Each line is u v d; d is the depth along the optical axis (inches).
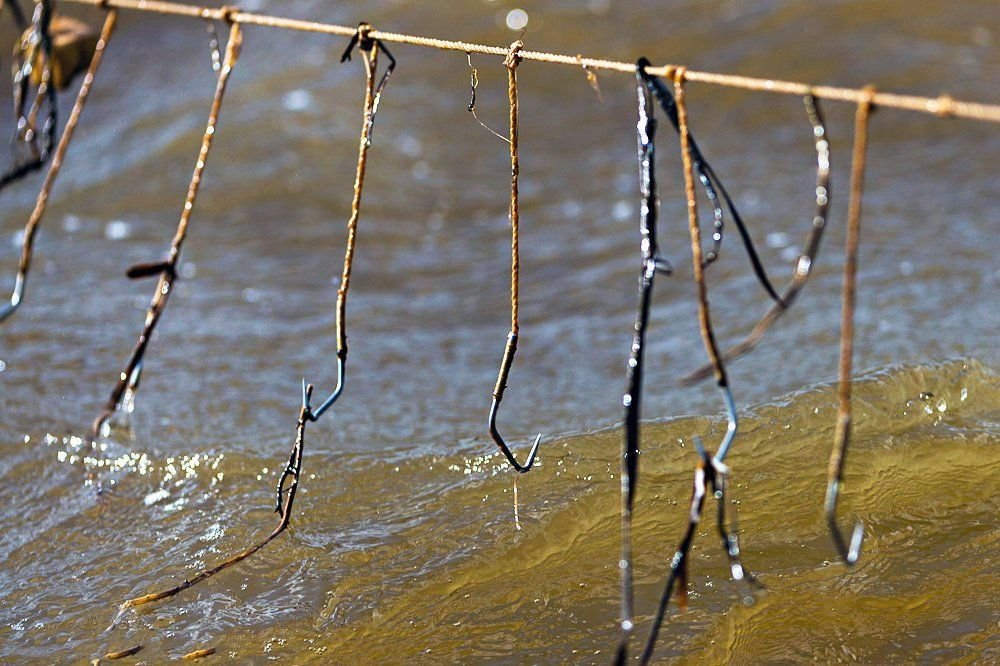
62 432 306.2
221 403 329.4
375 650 219.5
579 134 590.9
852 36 644.1
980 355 311.3
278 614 228.4
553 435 287.0
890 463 264.2
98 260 459.5
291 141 558.6
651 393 328.2
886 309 361.4
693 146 152.7
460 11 687.1
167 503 272.1
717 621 221.0
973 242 419.8
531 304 423.5
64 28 271.7
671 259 441.1
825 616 222.5
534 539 244.8
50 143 247.4
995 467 261.3
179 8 219.9
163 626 227.6
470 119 601.9
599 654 215.0
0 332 380.2
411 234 498.3
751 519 249.6
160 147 556.4
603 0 692.1
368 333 398.0
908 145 542.9
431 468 276.8
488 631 223.1
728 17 669.3
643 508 254.1
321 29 196.1
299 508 264.4
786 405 283.4
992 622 217.8
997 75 601.9
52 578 246.2
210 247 476.7
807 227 452.8
